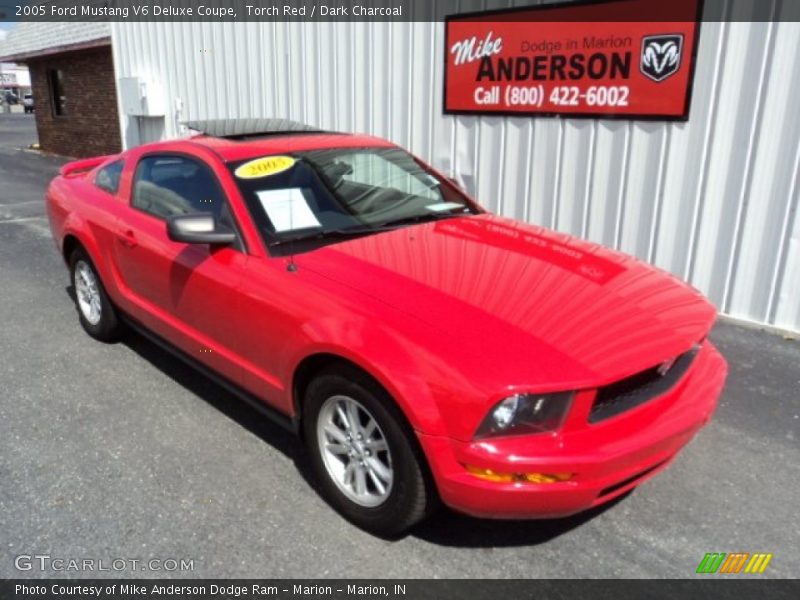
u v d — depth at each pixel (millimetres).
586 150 5887
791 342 4934
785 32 4664
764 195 5004
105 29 14148
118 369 4570
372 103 7590
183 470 3402
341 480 3010
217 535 2930
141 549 2848
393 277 3027
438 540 2904
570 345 2586
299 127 4605
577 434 2479
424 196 4141
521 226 3912
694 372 3018
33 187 12758
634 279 3176
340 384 2818
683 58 5145
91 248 4578
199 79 9992
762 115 4879
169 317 3994
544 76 5992
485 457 2408
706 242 5375
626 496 3197
